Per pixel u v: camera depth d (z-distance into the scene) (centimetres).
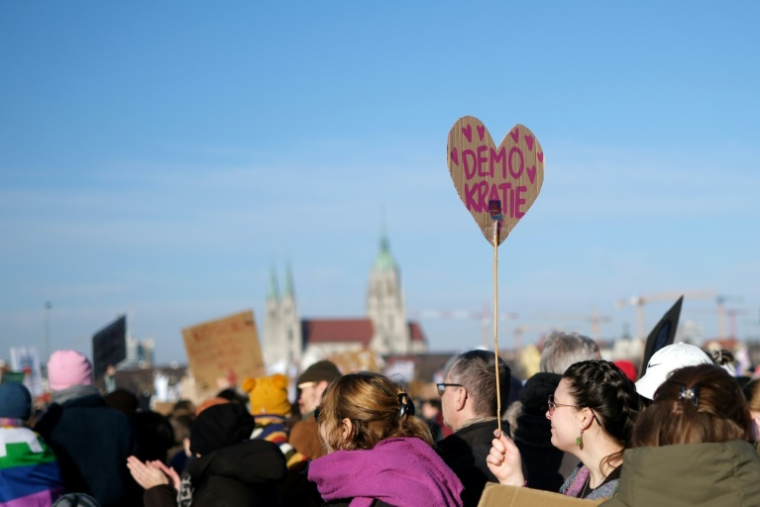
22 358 2216
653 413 415
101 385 1588
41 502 699
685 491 393
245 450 645
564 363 691
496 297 536
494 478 597
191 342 1727
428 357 13462
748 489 394
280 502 673
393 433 513
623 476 413
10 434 699
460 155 550
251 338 1741
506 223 554
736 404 409
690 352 570
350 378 524
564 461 635
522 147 563
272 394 886
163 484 707
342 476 492
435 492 484
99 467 780
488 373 631
